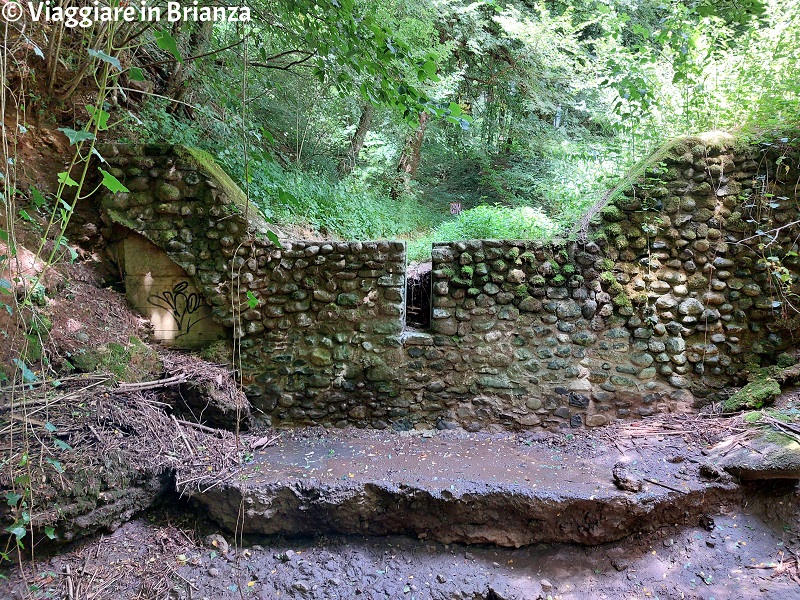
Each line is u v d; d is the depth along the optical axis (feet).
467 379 13.65
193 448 11.28
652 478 10.75
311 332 13.69
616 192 14.11
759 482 10.46
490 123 32.45
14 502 7.50
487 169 31.65
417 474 11.00
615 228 13.79
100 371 11.03
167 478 10.65
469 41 26.30
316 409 13.64
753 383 13.05
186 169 13.14
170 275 13.35
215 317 13.32
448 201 33.01
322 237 17.71
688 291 13.70
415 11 21.81
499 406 13.58
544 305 13.69
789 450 10.32
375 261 13.60
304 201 18.24
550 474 11.10
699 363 13.58
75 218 13.00
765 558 9.58
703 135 13.91
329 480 10.63
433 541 10.67
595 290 13.69
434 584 9.78
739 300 13.56
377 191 28.04
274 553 10.28
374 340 13.66
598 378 13.55
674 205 13.61
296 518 10.45
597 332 13.70
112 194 12.92
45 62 12.40
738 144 13.61
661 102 15.81
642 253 13.76
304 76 20.49
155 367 12.18
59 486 8.81
